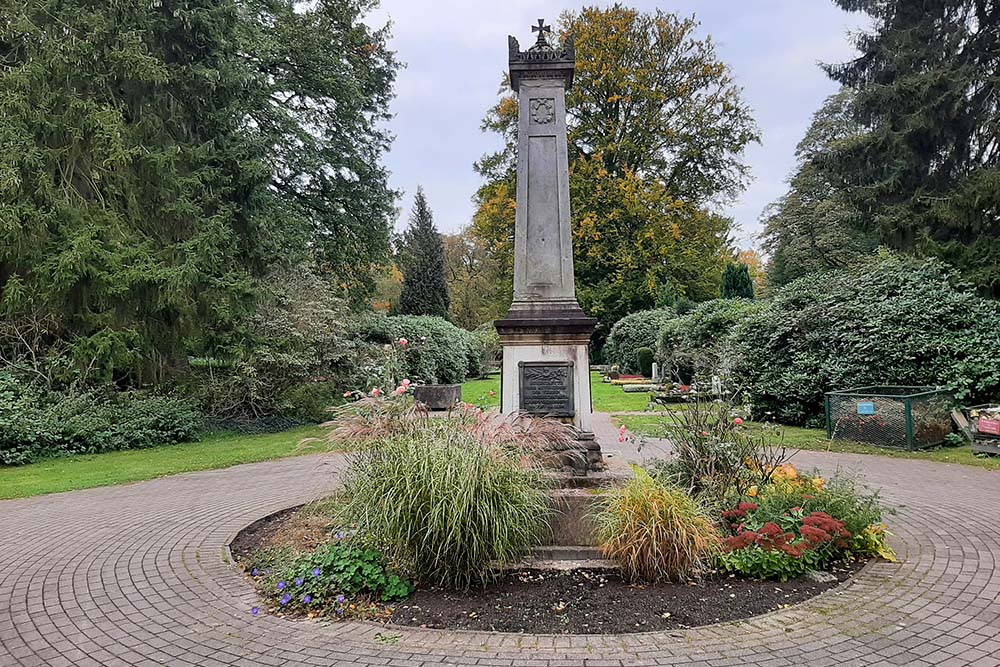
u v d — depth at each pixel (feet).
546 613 12.55
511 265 98.89
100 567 16.65
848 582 14.08
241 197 47.29
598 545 15.05
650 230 91.71
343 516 14.90
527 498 14.08
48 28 38.34
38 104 37.19
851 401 33.63
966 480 24.63
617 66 91.20
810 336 39.37
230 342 43.62
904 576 14.42
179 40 44.55
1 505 24.68
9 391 35.91
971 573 14.55
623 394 66.74
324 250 66.18
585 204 93.30
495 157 97.66
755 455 18.47
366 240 67.00
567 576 14.46
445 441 14.44
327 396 48.37
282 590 13.84
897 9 63.67
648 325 86.84
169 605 13.82
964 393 32.89
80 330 40.09
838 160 64.80
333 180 64.18
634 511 14.17
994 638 11.21
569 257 20.75
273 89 53.47
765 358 41.52
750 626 11.86
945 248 52.44
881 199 63.46
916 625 11.82
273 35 55.42
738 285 85.76
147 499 25.00
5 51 39.96
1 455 32.53
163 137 43.32
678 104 92.99
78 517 22.34
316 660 10.88
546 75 21.65
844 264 91.97
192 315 42.29
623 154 94.32
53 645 11.94
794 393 39.55
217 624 12.67
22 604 14.15
